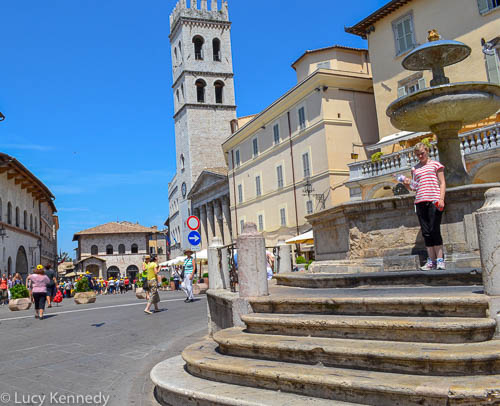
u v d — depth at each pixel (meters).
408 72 28.98
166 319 13.32
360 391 4.01
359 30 32.56
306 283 8.09
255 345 5.29
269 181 43.03
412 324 4.55
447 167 9.20
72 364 7.78
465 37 25.59
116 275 89.69
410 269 8.30
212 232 62.56
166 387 5.21
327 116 34.78
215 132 71.62
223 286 9.26
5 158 39.03
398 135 27.11
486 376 3.92
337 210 10.20
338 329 5.12
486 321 4.41
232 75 73.44
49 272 21.42
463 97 8.44
